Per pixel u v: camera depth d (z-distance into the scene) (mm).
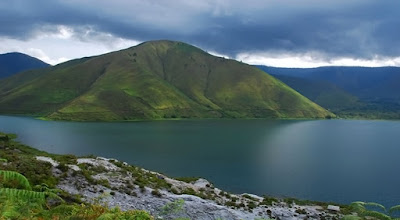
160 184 37344
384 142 166500
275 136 187750
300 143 155750
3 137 110750
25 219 11000
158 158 105812
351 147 145125
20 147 66750
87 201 23875
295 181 78688
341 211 40969
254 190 69375
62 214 13039
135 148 127250
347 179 82000
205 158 107875
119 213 12570
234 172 87188
